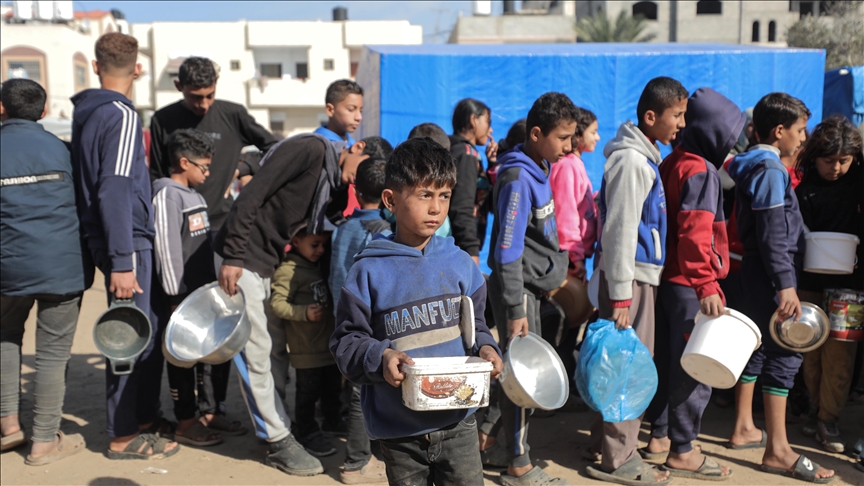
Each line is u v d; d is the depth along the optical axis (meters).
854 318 3.66
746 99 7.50
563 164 4.31
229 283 3.40
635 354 3.30
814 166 4.02
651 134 3.38
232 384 5.23
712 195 3.31
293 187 3.50
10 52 33.56
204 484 3.45
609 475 3.47
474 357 2.08
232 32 37.75
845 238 3.71
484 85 7.33
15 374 3.92
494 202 3.45
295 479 3.53
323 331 3.79
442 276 2.19
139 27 37.94
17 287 3.57
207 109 4.41
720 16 38.62
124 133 3.51
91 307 7.97
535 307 3.50
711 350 3.16
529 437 4.12
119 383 3.72
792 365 3.51
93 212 3.57
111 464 3.70
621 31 35.09
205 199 4.44
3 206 3.54
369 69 8.26
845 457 3.77
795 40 24.66
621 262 3.27
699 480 3.46
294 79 38.06
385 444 2.22
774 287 3.54
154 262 3.80
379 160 3.47
